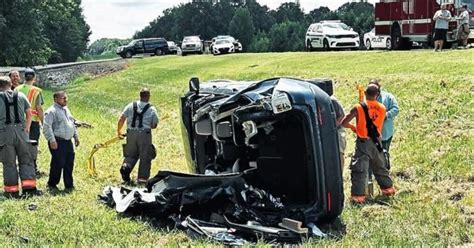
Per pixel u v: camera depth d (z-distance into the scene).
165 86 37.22
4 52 58.28
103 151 16.77
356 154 10.48
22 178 11.60
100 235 8.71
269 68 32.41
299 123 9.09
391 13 32.19
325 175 8.95
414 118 15.88
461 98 16.50
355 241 8.34
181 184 9.42
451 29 27.25
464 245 8.20
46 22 70.00
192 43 62.44
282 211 8.90
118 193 10.79
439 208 9.77
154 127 12.96
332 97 10.32
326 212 8.99
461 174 11.67
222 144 9.85
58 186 12.45
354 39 40.19
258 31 133.50
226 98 9.64
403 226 8.98
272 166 9.29
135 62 58.56
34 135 13.70
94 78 52.88
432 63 22.05
